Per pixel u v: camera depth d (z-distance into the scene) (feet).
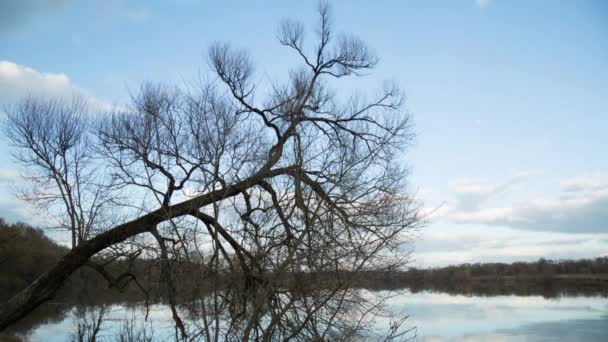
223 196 33.68
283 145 37.58
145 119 49.01
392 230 30.76
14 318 49.85
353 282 29.63
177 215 45.91
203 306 31.45
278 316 30.01
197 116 38.88
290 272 30.50
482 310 147.02
